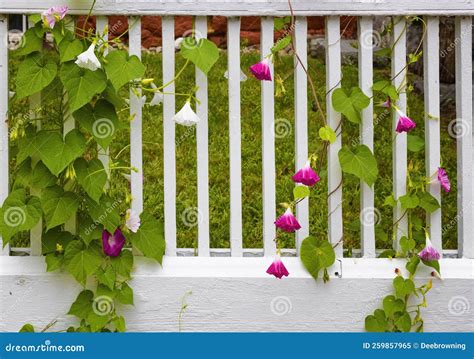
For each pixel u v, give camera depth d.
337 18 2.80
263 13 2.76
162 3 2.73
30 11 2.69
